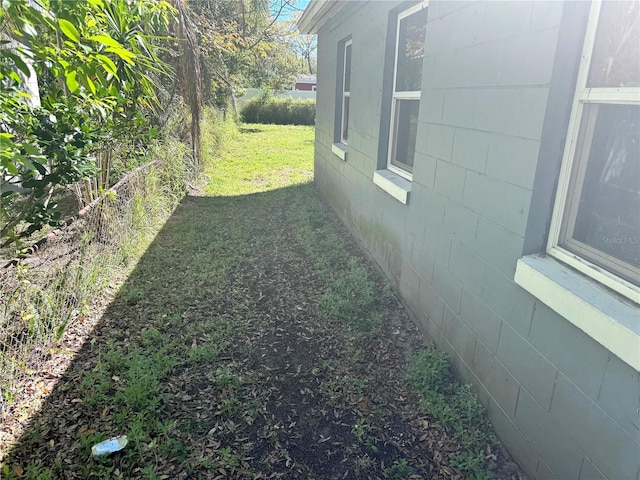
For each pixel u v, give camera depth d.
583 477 1.69
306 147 14.66
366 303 3.77
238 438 2.37
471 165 2.46
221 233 5.70
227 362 3.01
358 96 5.11
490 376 2.37
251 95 25.52
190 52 7.61
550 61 1.77
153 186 5.86
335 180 6.63
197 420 2.47
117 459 2.19
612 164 1.66
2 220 3.46
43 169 2.54
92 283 3.71
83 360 2.96
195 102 8.17
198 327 3.42
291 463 2.22
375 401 2.64
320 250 5.14
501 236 2.19
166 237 5.46
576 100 1.79
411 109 3.87
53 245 3.25
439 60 2.83
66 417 2.45
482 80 2.31
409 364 2.96
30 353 2.78
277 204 7.29
